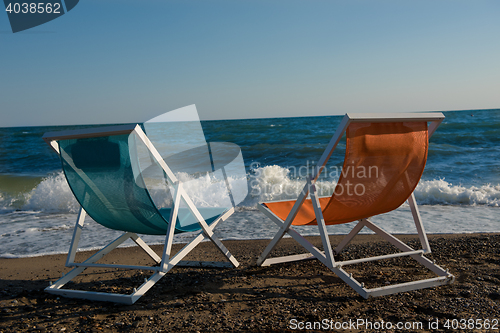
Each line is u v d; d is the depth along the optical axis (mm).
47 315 2359
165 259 2607
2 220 6418
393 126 2375
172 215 2658
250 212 6738
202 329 2113
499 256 3459
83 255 4160
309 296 2633
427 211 6625
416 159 2594
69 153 2559
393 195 2764
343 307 2406
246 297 2648
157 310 2428
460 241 4152
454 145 16062
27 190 9320
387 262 3475
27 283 3154
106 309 2457
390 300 2496
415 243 4211
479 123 24078
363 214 2914
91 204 2795
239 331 2078
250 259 3777
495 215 6168
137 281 3102
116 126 2264
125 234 3273
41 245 4648
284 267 3406
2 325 2219
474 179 9695
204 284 2973
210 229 3068
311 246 2730
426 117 2439
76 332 2104
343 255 3779
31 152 19000
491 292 2549
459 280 2852
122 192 2496
